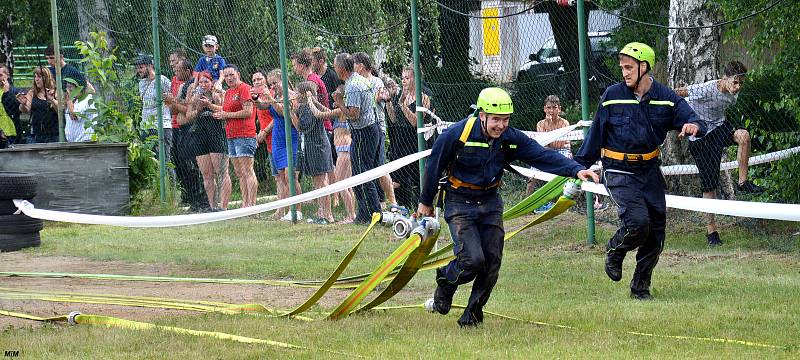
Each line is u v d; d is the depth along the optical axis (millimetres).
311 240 23828
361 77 25078
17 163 28109
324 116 25578
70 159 28875
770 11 21609
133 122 32438
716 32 24391
